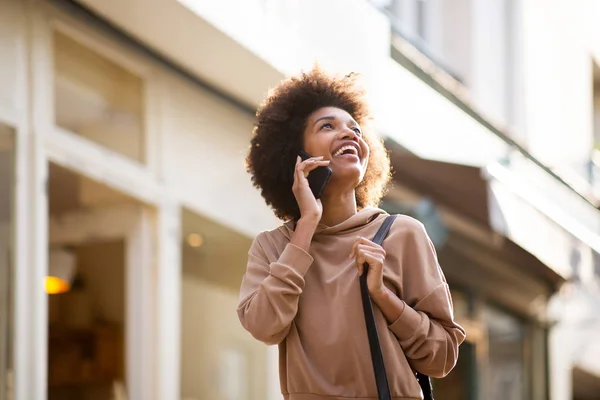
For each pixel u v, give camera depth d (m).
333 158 2.76
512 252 11.59
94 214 6.86
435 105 10.31
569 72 15.82
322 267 2.67
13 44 6.02
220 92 7.85
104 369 7.09
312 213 2.66
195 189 7.59
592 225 13.45
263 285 2.63
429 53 12.19
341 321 2.60
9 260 5.95
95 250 6.96
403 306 2.60
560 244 11.71
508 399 12.76
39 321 6.06
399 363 2.59
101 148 6.70
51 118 6.26
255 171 2.94
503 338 12.73
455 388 11.72
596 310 13.85
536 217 10.95
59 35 6.38
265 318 2.61
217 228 7.86
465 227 10.84
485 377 12.13
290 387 2.65
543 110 14.60
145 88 7.16
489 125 11.61
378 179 2.99
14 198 5.98
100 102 6.71
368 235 2.71
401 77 9.56
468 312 11.79
